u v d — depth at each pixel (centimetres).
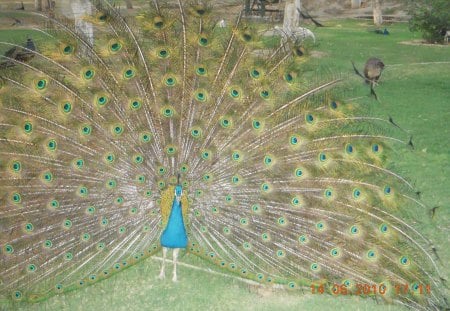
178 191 416
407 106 902
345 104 436
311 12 2408
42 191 422
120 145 427
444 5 1528
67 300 436
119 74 432
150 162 426
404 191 431
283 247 420
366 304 421
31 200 421
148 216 429
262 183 423
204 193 425
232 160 425
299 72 440
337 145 429
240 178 424
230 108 432
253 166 427
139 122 429
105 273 416
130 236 428
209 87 433
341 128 433
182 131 427
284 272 417
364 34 1766
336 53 1365
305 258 416
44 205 421
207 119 430
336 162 427
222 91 432
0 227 417
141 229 430
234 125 430
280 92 436
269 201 424
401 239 416
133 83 432
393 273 405
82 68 429
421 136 757
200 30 436
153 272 468
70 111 427
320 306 421
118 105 430
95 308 429
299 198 421
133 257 422
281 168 427
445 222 530
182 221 420
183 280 457
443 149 709
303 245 417
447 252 477
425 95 977
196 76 432
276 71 436
